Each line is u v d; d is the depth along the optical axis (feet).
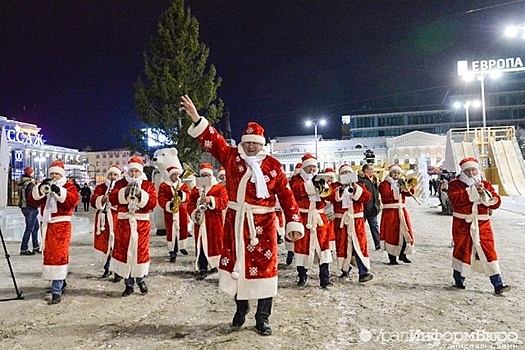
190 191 25.23
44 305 16.76
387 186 23.32
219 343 12.58
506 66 88.38
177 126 53.67
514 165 71.61
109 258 21.39
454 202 17.63
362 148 159.63
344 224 19.97
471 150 76.89
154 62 54.24
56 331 13.84
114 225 21.43
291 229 13.65
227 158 14.11
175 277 21.56
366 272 19.62
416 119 229.04
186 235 26.04
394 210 23.20
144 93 53.26
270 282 13.20
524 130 177.47
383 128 231.09
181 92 52.06
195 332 13.55
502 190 67.92
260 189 13.23
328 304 16.33
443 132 225.76
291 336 13.07
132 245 17.67
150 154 54.08
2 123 184.14
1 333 13.74
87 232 41.39
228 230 13.61
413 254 25.68
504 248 26.81
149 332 13.62
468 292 17.47
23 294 18.53
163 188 25.07
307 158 20.01
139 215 18.01
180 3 54.44
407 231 22.97
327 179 20.51
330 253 18.94
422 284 18.94
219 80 55.67
